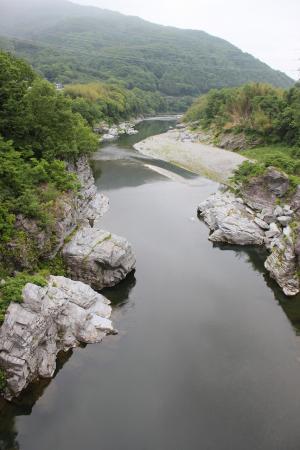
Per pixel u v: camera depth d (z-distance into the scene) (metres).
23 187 34.81
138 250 43.16
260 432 21.38
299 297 34.62
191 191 66.50
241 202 52.53
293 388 24.38
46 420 21.83
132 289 35.44
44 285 27.53
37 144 42.88
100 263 35.00
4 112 40.12
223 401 23.30
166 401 23.20
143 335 28.95
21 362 22.75
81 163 57.06
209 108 127.69
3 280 27.41
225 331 29.77
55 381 24.36
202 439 20.91
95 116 116.56
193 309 32.53
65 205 37.97
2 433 21.11
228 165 81.75
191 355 27.02
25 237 32.09
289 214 47.09
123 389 23.95
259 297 34.78
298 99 92.31
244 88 109.25
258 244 46.06
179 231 49.44
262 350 27.73
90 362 26.03
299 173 54.28
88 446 20.39
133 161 85.62
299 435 21.25
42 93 44.53
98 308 30.97
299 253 35.97
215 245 45.88
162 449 20.33
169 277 37.81
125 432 21.23
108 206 56.75
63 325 27.33
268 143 94.62
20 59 52.00
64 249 35.97
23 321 23.66
